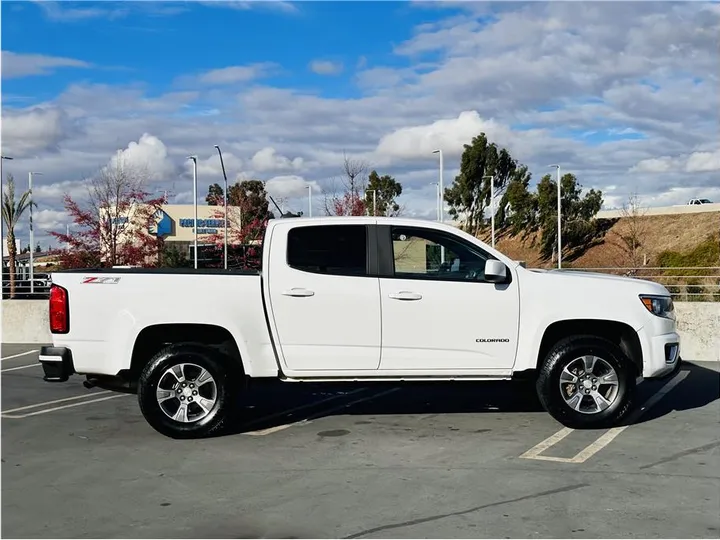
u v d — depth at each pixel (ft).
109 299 22.33
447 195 184.55
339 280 22.86
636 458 20.22
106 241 87.66
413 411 26.73
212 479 18.71
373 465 19.80
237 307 22.62
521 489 17.61
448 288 22.99
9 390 31.99
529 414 26.02
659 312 23.44
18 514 16.25
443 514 15.99
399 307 22.84
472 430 23.65
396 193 165.07
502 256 23.43
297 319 22.71
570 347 22.95
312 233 23.24
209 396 22.89
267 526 15.42
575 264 158.20
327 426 24.44
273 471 19.35
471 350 23.02
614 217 178.19
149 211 92.02
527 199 174.40
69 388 32.50
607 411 23.12
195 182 117.19
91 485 18.30
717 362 38.09
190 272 22.84
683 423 24.41
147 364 22.49
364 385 23.94
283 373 22.82
